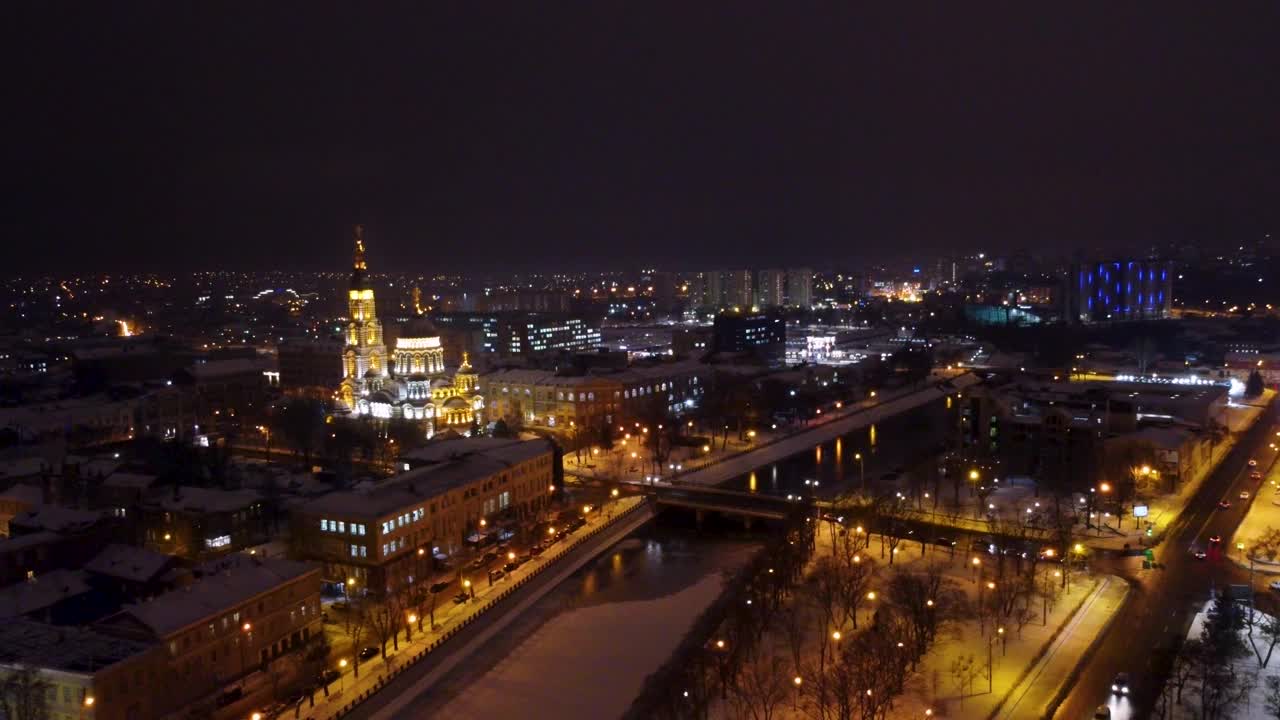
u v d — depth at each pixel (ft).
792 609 563.07
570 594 628.28
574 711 455.63
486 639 544.21
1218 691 405.80
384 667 492.54
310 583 522.06
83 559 610.65
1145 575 597.93
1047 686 449.89
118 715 402.52
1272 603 536.01
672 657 501.15
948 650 493.36
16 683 381.81
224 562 552.00
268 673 480.23
